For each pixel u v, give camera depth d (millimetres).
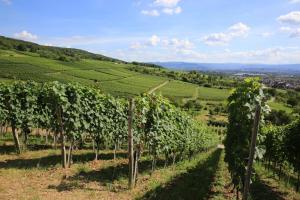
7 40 192375
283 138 21109
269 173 24656
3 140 24406
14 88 20891
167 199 12727
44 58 134625
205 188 16078
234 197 14766
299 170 18656
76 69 123188
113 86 105812
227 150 13680
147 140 16609
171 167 22125
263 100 11609
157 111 16562
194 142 29812
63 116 17109
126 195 12711
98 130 19438
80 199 11445
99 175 15531
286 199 16453
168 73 179250
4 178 12961
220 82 170125
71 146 17688
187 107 93750
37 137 28203
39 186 12414
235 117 12359
